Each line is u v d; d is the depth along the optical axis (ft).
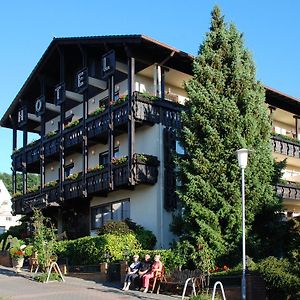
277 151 96.89
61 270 80.53
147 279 61.00
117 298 55.88
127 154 90.84
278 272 50.14
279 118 115.14
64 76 103.40
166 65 89.15
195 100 68.23
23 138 117.91
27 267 90.17
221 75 69.10
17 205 116.98
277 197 67.92
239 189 64.54
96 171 90.79
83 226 102.27
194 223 65.21
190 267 63.98
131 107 83.82
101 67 98.17
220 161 65.62
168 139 86.58
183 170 67.21
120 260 73.36
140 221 86.94
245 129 66.74
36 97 119.85
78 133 97.40
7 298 55.42
